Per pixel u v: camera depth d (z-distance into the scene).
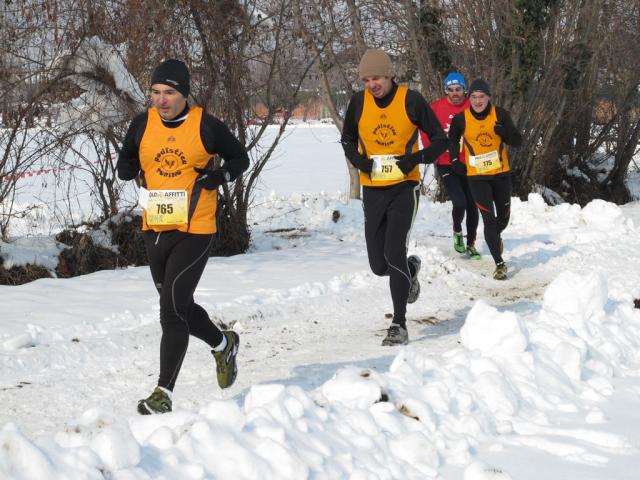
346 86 17.52
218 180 4.73
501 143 9.70
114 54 10.11
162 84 4.61
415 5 16.94
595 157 22.47
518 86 17.14
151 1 10.40
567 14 18.17
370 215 6.50
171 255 4.73
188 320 4.77
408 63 17.38
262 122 12.02
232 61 11.39
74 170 11.49
